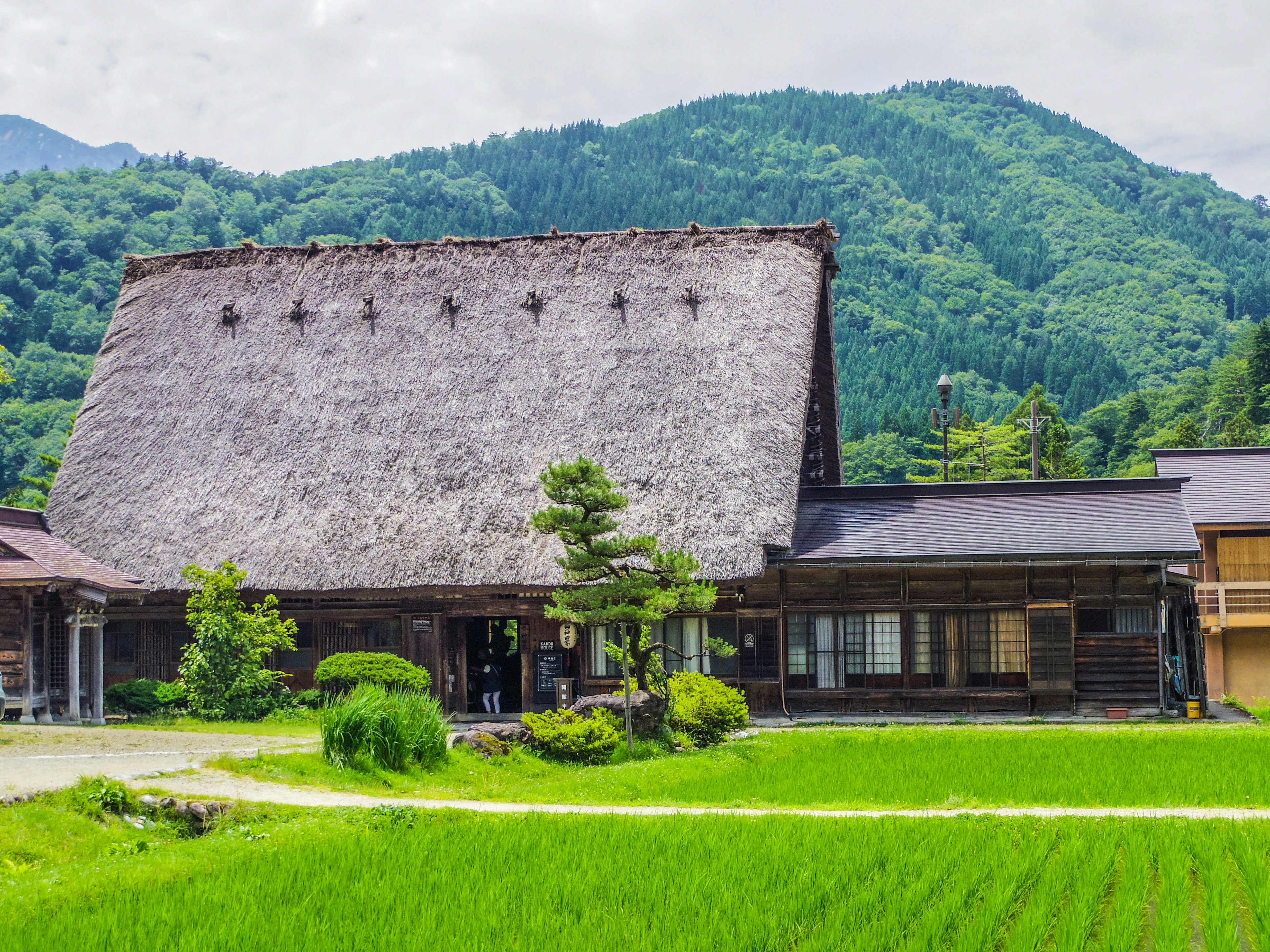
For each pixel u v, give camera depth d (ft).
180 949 33.42
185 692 92.48
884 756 69.05
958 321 583.99
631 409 104.37
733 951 33.35
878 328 552.41
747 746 75.46
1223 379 288.51
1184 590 92.89
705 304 111.34
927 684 93.50
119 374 118.32
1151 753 66.95
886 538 95.35
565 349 110.52
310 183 607.37
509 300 115.55
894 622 94.48
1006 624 92.89
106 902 37.83
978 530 94.89
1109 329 567.59
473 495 101.19
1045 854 42.24
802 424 103.60
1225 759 64.08
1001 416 454.81
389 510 101.55
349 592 97.71
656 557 76.54
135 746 66.54
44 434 285.64
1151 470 264.93
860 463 336.49
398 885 39.55
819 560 93.35
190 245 437.17
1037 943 33.68
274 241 508.53
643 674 80.33
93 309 361.71
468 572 95.81
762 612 95.91
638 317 111.55
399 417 108.47
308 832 46.14
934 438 340.18
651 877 40.14
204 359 117.19
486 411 107.24
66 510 107.86
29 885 39.37
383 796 55.31
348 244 124.26
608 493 76.84
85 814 47.93
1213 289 609.42
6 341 347.56
